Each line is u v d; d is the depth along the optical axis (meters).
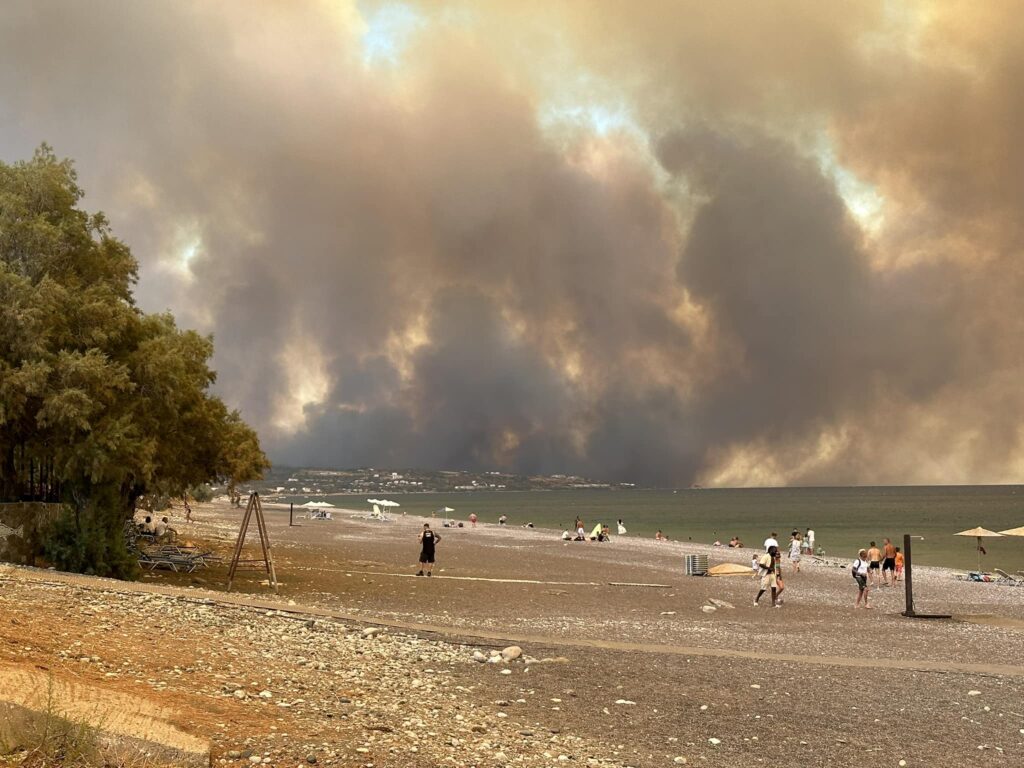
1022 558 86.00
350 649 16.95
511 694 14.76
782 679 17.91
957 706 16.17
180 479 39.19
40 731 7.19
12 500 29.25
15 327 27.86
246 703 10.56
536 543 81.06
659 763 11.20
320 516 124.94
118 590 19.78
